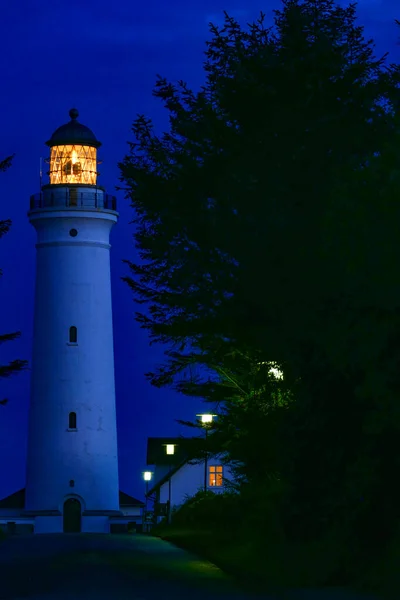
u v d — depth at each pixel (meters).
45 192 144.00
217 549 58.06
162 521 126.12
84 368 143.12
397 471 38.41
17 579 45.03
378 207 37.91
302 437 42.09
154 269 59.97
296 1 57.62
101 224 144.75
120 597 37.66
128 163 58.38
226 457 62.09
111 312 147.12
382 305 37.06
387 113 53.19
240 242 52.62
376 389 37.16
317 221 48.59
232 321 53.59
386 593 36.22
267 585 40.91
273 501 52.94
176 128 57.97
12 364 79.38
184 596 37.84
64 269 143.38
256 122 55.06
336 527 41.41
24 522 141.88
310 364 42.25
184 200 56.00
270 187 53.66
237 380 62.09
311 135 54.00
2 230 75.25
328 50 55.19
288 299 47.81
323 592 37.25
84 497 142.50
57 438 142.62
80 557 58.47
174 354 63.38
